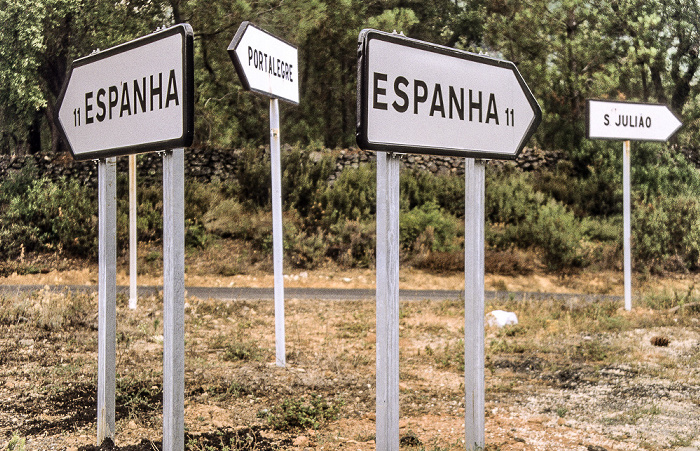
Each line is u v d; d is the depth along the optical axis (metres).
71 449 3.82
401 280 14.52
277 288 6.43
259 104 22.41
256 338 7.76
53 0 19.47
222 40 19.39
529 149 21.80
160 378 5.62
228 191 18.14
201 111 21.27
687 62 23.97
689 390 5.91
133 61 3.22
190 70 2.88
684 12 23.88
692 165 20.91
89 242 15.98
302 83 23.69
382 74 2.97
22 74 19.61
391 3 24.84
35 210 16.73
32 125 23.86
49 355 6.19
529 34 22.42
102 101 3.44
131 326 7.68
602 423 4.91
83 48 20.69
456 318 9.73
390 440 2.99
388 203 3.00
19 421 4.36
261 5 18.75
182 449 3.04
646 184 19.34
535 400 5.59
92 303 8.45
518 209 18.36
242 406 5.06
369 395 5.59
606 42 22.81
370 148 2.90
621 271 16.75
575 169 21.22
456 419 5.04
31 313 7.71
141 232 15.85
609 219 18.95
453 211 18.86
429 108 3.19
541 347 7.67
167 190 3.04
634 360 7.10
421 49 3.15
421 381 6.28
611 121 10.14
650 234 17.58
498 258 16.19
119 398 5.02
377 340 3.00
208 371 6.05
